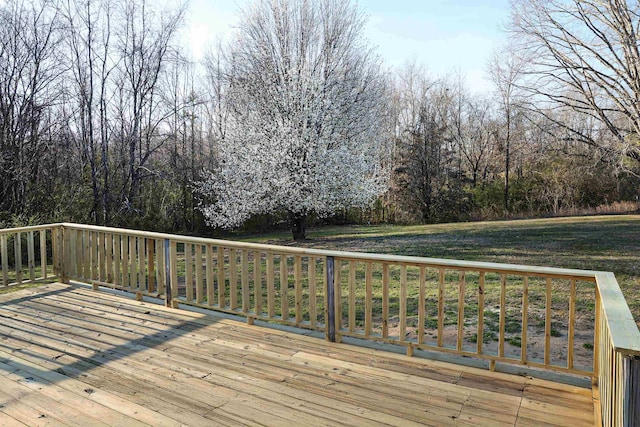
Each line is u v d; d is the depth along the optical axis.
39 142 11.33
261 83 12.91
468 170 24.34
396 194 21.14
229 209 12.69
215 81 17.86
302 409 2.49
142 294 4.75
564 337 4.11
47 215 10.88
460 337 3.04
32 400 2.59
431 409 2.49
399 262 3.20
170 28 14.33
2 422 2.35
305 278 7.64
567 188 19.30
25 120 10.96
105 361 3.17
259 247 3.82
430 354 3.29
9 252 9.40
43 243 5.43
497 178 22.53
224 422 2.35
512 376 2.91
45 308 4.52
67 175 12.39
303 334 3.74
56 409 2.48
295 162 12.04
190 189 15.98
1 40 10.75
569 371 2.74
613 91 13.58
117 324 4.01
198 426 2.31
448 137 22.86
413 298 5.82
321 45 13.03
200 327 3.94
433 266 3.09
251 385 2.79
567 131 16.50
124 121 14.16
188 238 4.30
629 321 1.69
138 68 14.10
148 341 3.58
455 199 21.09
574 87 14.02
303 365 3.10
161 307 4.56
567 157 18.52
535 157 19.53
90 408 2.50
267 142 12.29
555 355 3.67
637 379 1.35
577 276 2.66
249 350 3.39
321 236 13.86
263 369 3.04
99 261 5.12
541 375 2.92
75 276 5.45
